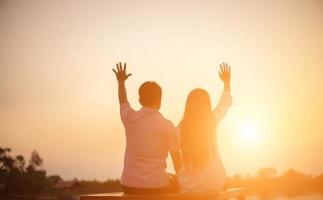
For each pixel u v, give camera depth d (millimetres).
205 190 3744
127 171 3771
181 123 3793
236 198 4016
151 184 3695
